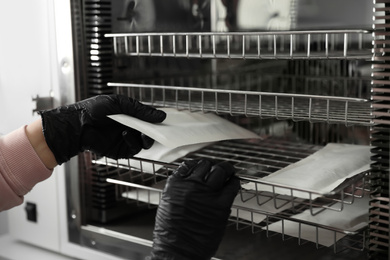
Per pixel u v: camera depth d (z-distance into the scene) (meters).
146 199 0.95
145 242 0.93
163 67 1.11
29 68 1.00
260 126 1.14
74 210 1.00
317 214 0.82
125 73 1.02
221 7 1.16
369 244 0.70
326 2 1.02
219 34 0.82
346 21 1.00
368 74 1.01
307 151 1.04
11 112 1.04
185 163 0.73
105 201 1.02
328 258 0.80
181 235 0.68
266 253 0.84
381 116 0.67
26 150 0.79
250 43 1.14
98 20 0.95
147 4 1.05
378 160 0.68
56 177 1.01
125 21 1.00
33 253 1.05
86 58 0.96
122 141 0.82
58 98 0.97
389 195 0.67
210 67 1.21
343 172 0.78
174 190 0.70
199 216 0.68
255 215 0.83
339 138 1.04
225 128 0.90
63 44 0.95
